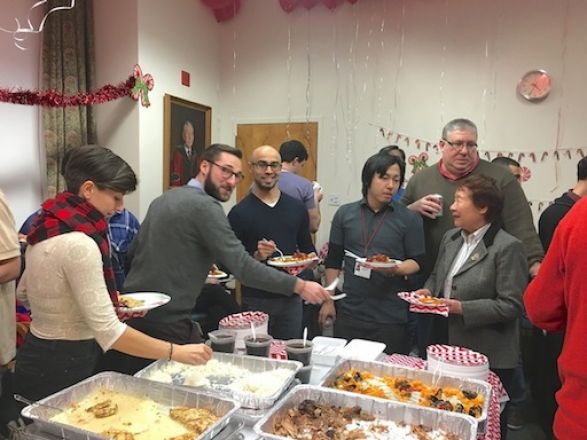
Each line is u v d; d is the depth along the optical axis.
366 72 4.50
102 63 3.86
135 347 1.37
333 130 4.64
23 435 1.21
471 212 2.09
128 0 3.75
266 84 4.82
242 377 1.57
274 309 2.71
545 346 2.72
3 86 3.29
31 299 1.45
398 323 2.51
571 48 3.89
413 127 4.39
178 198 1.87
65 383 1.46
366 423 1.35
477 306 2.00
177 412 1.31
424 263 2.54
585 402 1.25
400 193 3.74
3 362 1.96
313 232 3.71
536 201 4.09
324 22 4.59
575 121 3.93
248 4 4.81
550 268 1.36
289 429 1.29
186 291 1.88
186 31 4.38
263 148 2.78
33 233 1.42
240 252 1.80
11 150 3.39
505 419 2.11
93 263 1.35
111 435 1.20
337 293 2.95
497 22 4.08
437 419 1.32
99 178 1.43
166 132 4.10
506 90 4.10
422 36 4.31
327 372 1.66
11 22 3.31
